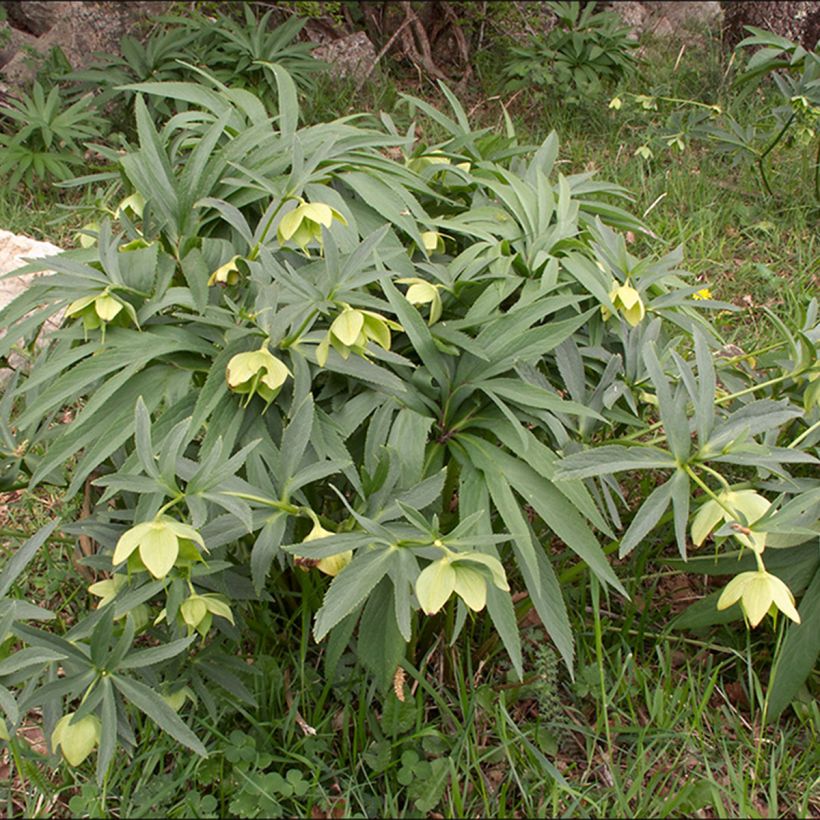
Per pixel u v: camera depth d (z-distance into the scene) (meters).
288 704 0.85
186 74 1.89
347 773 0.82
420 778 0.79
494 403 0.83
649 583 0.99
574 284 0.92
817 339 0.87
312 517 0.74
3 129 1.85
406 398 0.80
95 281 0.79
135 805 0.78
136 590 0.74
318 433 0.77
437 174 1.05
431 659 0.90
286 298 0.79
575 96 2.03
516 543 0.74
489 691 0.85
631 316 0.88
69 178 1.67
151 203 0.88
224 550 0.78
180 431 0.70
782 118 1.64
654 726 0.85
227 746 0.80
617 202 1.66
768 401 0.75
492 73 2.31
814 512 0.83
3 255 1.33
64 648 0.71
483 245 0.90
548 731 0.84
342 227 0.88
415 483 0.77
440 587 0.66
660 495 0.73
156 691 0.75
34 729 0.87
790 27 2.27
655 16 2.74
